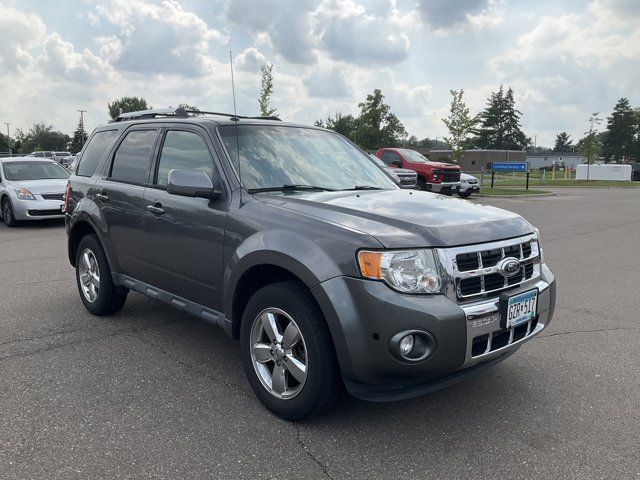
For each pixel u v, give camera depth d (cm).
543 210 1684
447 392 379
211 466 285
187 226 398
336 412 348
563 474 282
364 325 290
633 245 1003
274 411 339
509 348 327
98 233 501
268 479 276
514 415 346
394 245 294
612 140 11019
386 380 299
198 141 415
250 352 351
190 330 499
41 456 291
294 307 318
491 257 320
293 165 416
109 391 372
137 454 295
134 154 483
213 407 351
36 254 880
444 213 339
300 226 326
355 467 287
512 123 11294
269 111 2061
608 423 336
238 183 377
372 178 454
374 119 5288
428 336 288
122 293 524
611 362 434
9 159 1341
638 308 589
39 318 531
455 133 2855
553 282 367
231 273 356
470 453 302
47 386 378
